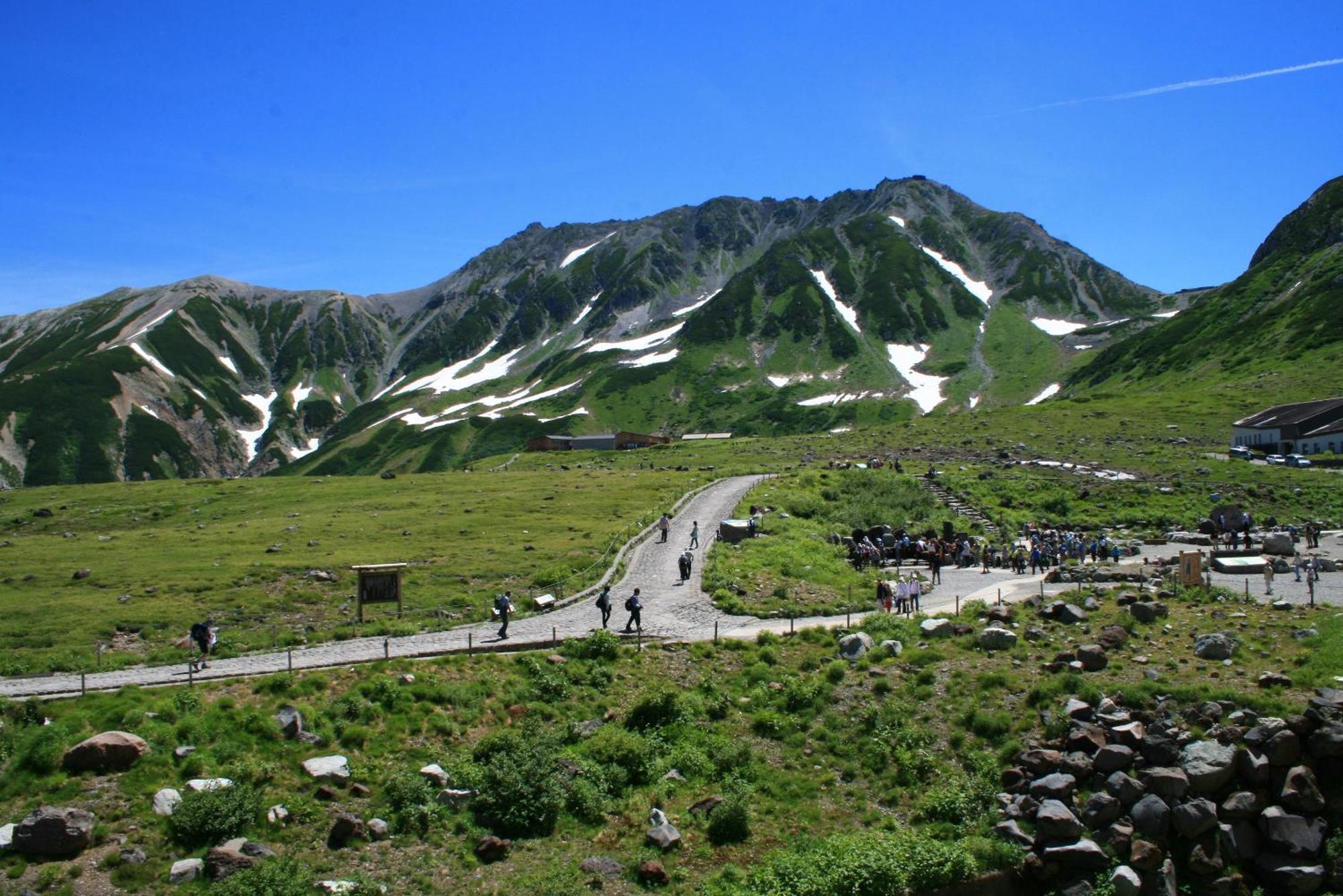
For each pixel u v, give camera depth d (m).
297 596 55.97
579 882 24.39
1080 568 52.28
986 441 126.94
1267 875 24.36
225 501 98.56
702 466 126.62
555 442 189.12
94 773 26.09
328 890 22.95
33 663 41.91
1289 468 97.56
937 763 29.56
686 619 45.31
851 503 84.06
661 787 29.30
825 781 29.66
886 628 39.66
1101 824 25.50
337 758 28.30
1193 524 76.69
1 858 22.81
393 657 36.66
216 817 24.52
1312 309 182.88
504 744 30.23
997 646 35.91
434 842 25.84
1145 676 31.55
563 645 39.25
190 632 48.53
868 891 24.17
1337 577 48.97
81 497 102.94
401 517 82.81
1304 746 25.92
